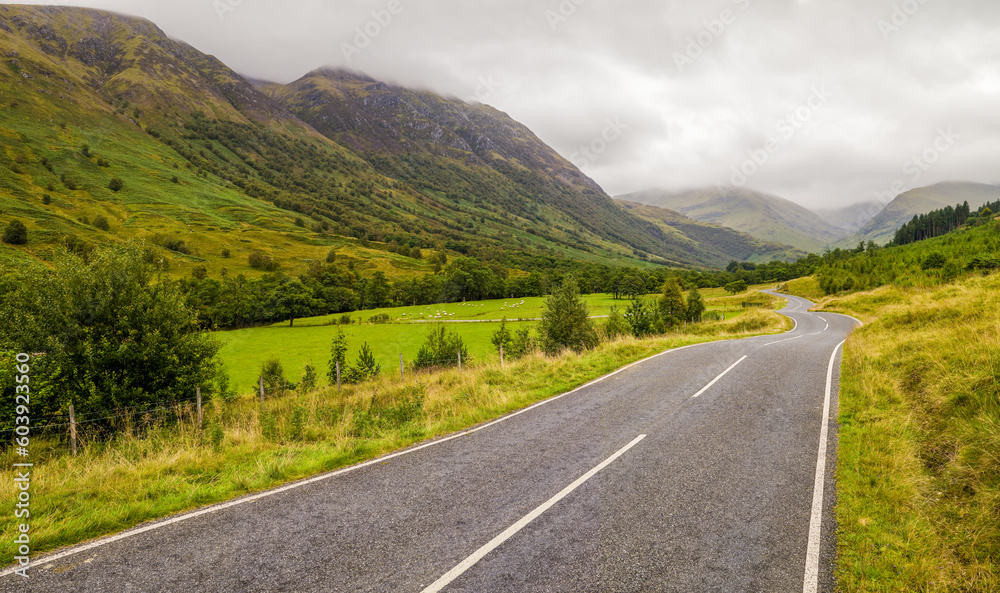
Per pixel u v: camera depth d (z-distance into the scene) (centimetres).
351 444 846
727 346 2044
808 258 15412
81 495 636
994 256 3878
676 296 4519
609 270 16925
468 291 12962
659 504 577
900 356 1165
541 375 1498
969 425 663
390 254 18838
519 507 575
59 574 443
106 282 1177
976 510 506
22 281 1144
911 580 425
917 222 18038
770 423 895
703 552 473
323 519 552
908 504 547
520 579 432
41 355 1118
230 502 607
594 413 1016
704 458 728
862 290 6688
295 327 8506
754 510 556
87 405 1102
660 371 1470
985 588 406
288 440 927
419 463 741
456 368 2217
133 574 444
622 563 455
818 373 1345
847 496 579
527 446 810
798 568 445
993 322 1056
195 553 480
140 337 1220
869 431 790
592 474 676
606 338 2556
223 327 8494
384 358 4459
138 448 901
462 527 527
